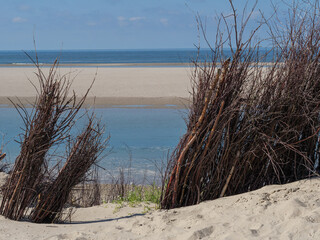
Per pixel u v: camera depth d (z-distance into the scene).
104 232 3.35
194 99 4.14
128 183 6.51
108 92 21.11
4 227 3.57
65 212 4.75
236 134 4.08
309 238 2.69
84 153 4.30
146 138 10.43
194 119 4.04
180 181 4.14
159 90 22.00
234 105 3.96
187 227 3.23
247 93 4.12
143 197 5.50
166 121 13.18
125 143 9.80
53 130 4.17
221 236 2.88
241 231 2.91
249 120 4.00
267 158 4.16
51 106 4.15
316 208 3.14
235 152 4.10
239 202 3.59
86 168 4.34
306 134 4.22
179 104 17.39
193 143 4.08
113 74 34.44
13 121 13.16
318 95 4.08
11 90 22.16
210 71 4.06
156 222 3.41
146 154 8.68
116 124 12.55
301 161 4.25
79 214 4.71
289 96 4.04
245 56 4.08
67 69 42.44
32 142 4.04
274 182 4.26
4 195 4.18
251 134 4.09
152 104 17.50
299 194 3.56
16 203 4.09
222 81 4.00
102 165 7.71
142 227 3.37
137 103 17.78
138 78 30.06
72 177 4.27
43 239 3.18
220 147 4.13
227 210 3.46
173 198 4.12
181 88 22.91
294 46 4.18
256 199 3.54
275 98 4.06
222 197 4.07
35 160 4.09
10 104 17.41
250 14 4.04
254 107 4.05
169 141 10.06
